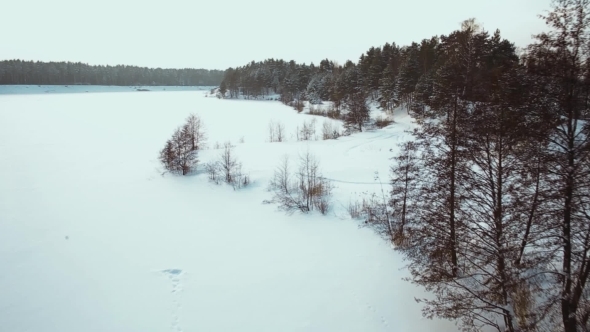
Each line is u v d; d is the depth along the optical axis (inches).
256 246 714.2
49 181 1199.6
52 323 498.0
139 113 3270.2
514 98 362.0
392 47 3533.5
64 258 680.4
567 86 319.9
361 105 2225.6
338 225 788.6
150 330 482.3
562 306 346.3
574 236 342.3
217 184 1125.1
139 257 680.4
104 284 592.4
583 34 311.4
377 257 642.2
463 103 459.5
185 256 681.0
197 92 7337.6
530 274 385.7
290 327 481.4
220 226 819.4
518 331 360.8
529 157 358.0
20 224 839.7
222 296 552.7
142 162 1466.5
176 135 1435.8
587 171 319.3
